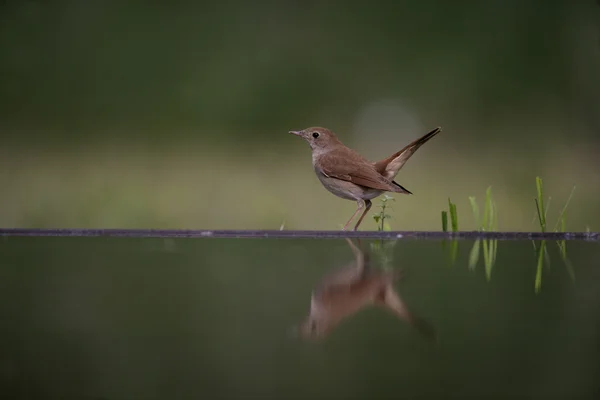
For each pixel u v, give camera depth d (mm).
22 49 23406
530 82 25438
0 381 2213
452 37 26281
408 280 3764
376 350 2539
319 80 25422
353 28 26594
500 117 24703
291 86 25000
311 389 2125
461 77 25672
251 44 25859
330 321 2910
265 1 26250
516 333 2705
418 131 23875
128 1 24875
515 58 25672
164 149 20922
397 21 26594
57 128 22453
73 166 17953
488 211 7547
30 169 17469
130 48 24500
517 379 2215
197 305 3160
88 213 13336
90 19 24094
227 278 3799
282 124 24312
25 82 22844
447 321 2920
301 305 3156
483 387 2168
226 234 5531
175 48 24609
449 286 3596
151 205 13891
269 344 2572
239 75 25047
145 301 3189
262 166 18188
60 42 24016
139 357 2420
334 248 5031
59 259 4434
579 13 25234
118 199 14180
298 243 5348
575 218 13445
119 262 4297
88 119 22562
